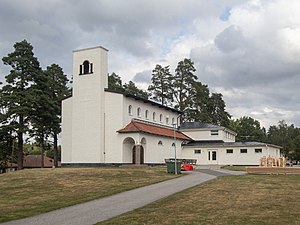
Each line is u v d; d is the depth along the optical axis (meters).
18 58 46.56
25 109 44.03
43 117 48.00
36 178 27.55
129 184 23.23
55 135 56.62
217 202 15.20
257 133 108.25
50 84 54.78
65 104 48.25
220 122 91.00
